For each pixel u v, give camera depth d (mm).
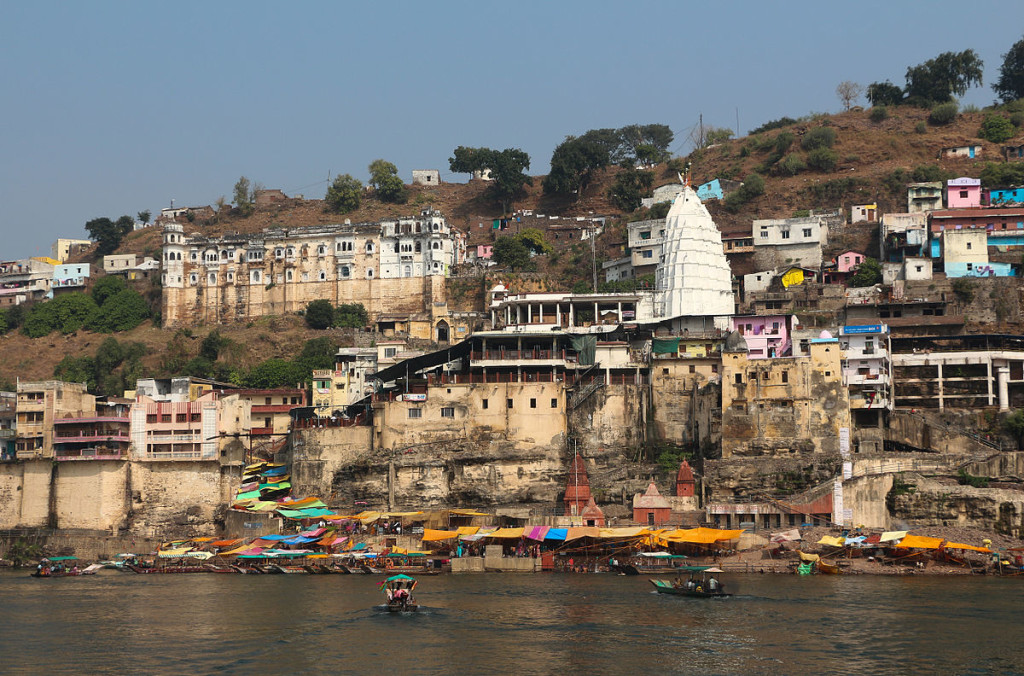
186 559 122812
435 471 132625
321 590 104250
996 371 135250
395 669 75250
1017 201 184000
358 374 163875
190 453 137500
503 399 134875
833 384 125688
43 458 136500
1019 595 95438
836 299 160000
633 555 112312
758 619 87125
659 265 160500
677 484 121938
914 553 108500
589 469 132375
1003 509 114938
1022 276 160375
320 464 138500
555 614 89812
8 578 118438
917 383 136625
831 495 117250
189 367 188000
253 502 136375
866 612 89000
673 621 86875
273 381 177625
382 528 125250
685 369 135125
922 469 122062
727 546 113188
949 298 156250
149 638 84812
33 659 79125
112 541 130250
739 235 187000
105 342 198375
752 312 158000
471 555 116812
